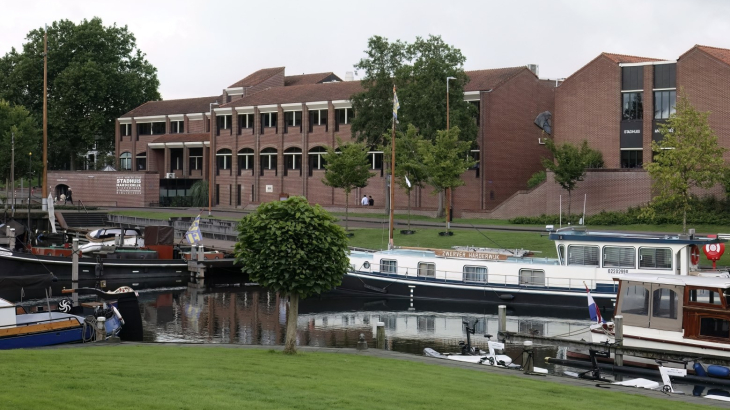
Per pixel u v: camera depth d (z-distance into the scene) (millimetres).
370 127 73312
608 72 69125
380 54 73312
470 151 75688
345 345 34344
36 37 115188
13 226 65250
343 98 84000
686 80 64500
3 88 114188
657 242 40625
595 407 18344
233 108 94375
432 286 46719
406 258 47906
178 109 108188
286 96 91500
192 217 78562
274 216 22391
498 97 76312
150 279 56188
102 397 15375
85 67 109562
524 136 79250
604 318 41656
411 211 77500
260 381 18328
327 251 22469
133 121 110625
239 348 26250
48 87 116062
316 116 87062
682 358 27578
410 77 73188
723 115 62781
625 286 30047
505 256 45969
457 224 67438
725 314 27781
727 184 56344
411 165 61531
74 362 20141
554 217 66250
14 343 29172
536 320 40625
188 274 57281
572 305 43188
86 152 120188
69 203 103500
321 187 86438
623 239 41656
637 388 22891
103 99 116000
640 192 64312
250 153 93562
